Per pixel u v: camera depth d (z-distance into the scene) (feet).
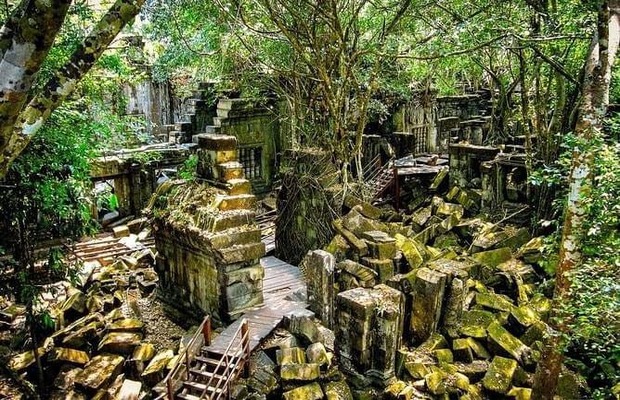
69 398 27.02
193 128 63.52
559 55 37.76
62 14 9.50
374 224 40.27
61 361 29.35
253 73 52.75
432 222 47.73
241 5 41.55
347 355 29.45
